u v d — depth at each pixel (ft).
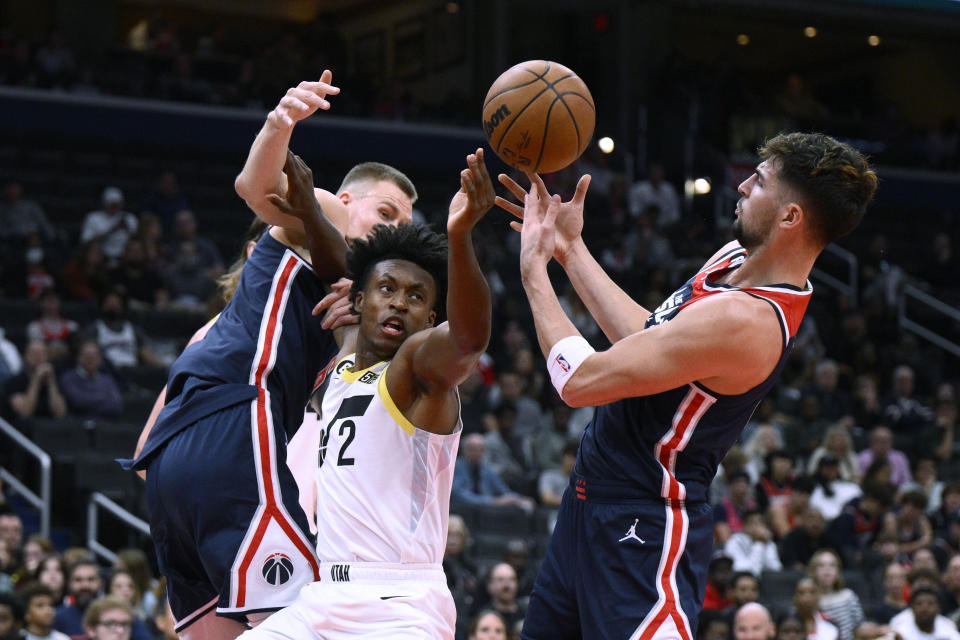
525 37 84.17
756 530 37.73
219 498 13.16
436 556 12.42
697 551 12.27
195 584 13.84
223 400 13.46
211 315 23.53
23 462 40.78
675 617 11.96
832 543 38.55
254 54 84.07
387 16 91.40
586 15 84.53
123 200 62.90
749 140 81.05
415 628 11.96
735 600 32.58
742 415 12.17
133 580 30.42
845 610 33.63
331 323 13.51
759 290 11.82
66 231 58.85
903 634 31.99
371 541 12.15
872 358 59.26
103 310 47.14
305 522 13.46
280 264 14.06
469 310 11.44
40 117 67.05
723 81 81.20
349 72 92.27
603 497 12.33
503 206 13.05
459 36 85.81
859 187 11.84
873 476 44.86
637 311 13.43
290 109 12.83
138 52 76.64
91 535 37.55
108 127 68.54
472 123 77.82
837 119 86.07
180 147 69.51
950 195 82.99
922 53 97.14
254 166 13.26
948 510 42.80
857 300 69.82
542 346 12.22
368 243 12.71
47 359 43.14
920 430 54.49
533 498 43.14
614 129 82.58
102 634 26.53
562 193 66.44
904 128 88.22
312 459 15.46
